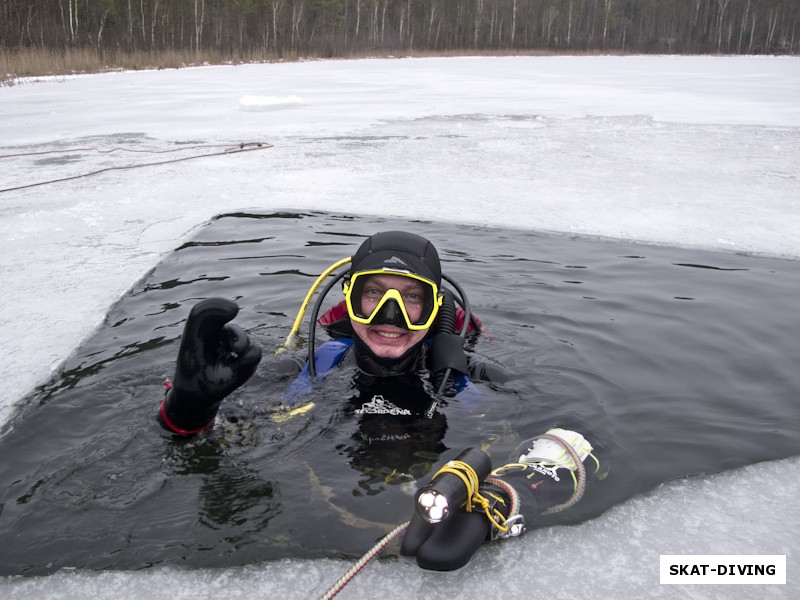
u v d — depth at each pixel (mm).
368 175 6730
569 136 9297
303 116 11992
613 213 5281
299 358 2643
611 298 3447
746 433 2188
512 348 2832
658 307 3322
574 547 1715
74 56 29266
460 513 1697
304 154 8023
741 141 8805
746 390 2480
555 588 1586
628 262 4078
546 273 3844
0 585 1576
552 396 2402
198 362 1932
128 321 3154
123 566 1628
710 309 3295
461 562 1596
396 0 60594
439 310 2646
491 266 3973
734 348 2848
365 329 2385
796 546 1706
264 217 5172
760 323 3117
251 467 1977
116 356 2756
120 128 10711
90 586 1571
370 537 1718
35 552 1667
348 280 2613
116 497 1855
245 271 3881
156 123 11273
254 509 1808
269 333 2998
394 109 12953
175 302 3398
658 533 1757
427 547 1599
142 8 39562
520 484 1841
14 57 26688
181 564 1635
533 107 13242
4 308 3377
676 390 2473
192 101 14984
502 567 1654
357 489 1881
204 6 44906
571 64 36812
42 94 17156
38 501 1841
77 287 3658
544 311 3254
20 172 7207
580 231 4781
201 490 1881
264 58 41812
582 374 2588
